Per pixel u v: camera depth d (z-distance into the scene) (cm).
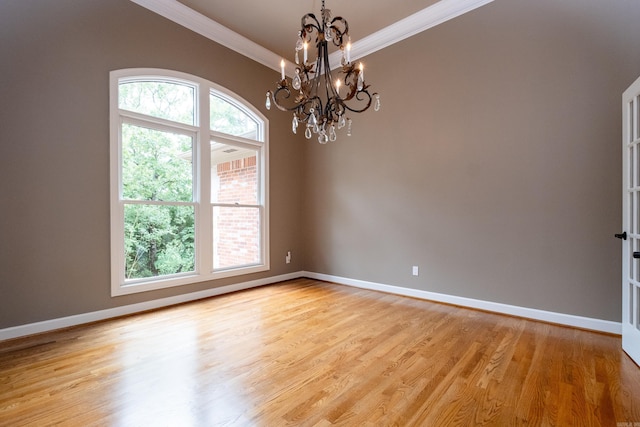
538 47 276
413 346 225
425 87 347
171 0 318
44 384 173
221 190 386
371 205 398
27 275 243
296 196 475
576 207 259
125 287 296
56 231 257
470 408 152
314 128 225
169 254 336
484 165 307
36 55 246
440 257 338
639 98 202
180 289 338
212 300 349
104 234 284
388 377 182
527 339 237
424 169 349
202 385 173
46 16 251
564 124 264
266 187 430
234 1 320
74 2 265
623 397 160
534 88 278
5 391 166
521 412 149
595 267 252
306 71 206
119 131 296
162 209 330
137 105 310
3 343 229
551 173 270
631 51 236
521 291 287
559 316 268
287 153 461
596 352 213
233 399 160
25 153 242
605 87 246
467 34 316
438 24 336
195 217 355
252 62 411
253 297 362
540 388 169
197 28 349
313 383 175
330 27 199
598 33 248
